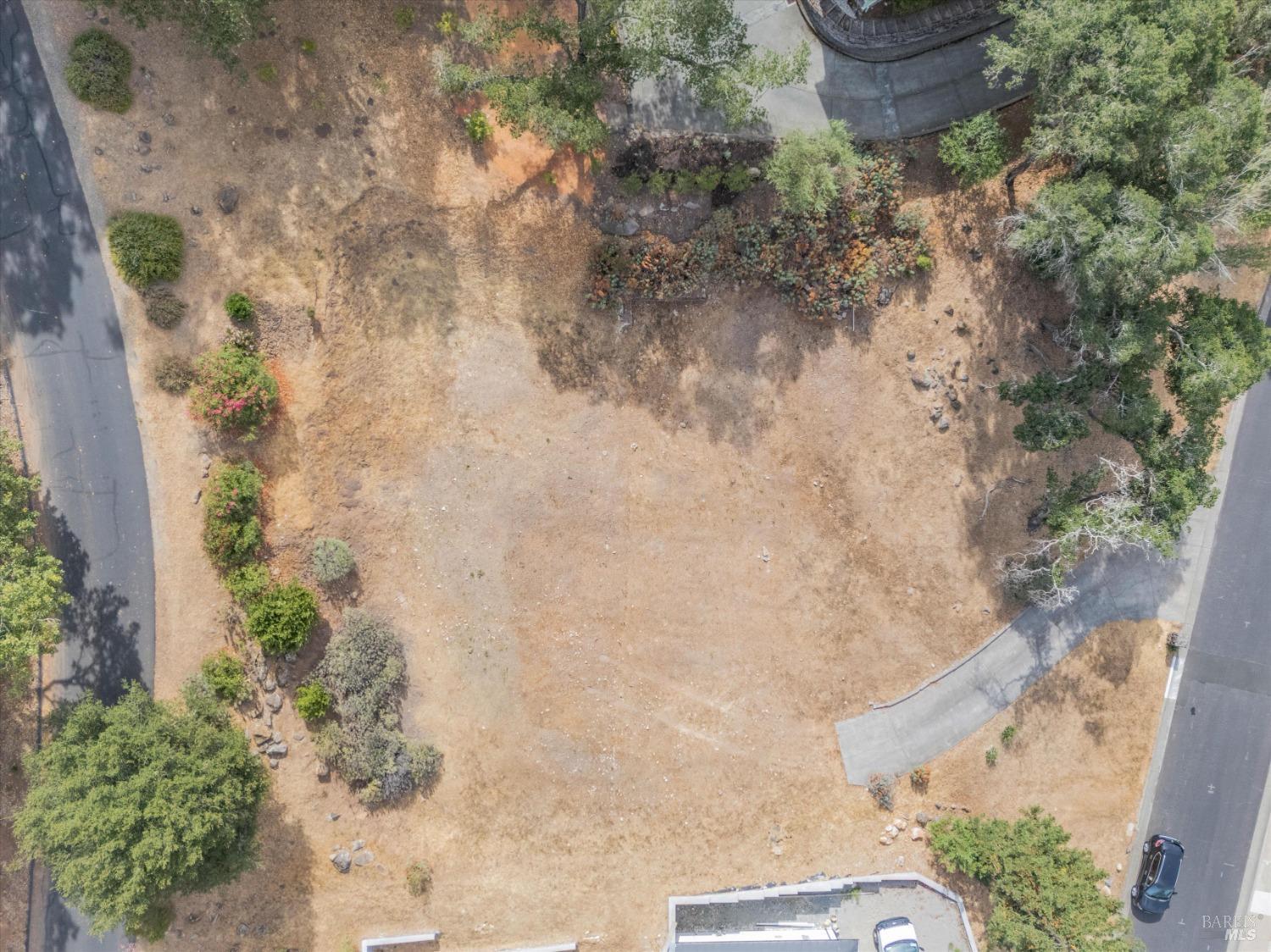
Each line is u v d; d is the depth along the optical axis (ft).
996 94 113.70
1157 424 103.35
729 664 121.39
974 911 121.19
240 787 103.14
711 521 121.08
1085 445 120.37
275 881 116.47
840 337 119.85
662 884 120.26
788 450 120.98
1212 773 124.36
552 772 120.16
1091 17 91.35
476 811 119.34
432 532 118.52
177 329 112.37
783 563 121.49
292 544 115.44
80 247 111.24
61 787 96.22
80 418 112.68
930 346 119.55
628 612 120.67
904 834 121.70
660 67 104.12
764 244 114.62
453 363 117.60
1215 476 123.44
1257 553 123.34
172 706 109.91
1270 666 123.54
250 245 112.78
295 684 116.57
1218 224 100.32
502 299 117.70
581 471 119.75
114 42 108.58
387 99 113.39
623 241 115.65
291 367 114.93
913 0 108.58
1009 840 112.88
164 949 115.34
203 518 113.60
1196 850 123.85
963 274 118.21
